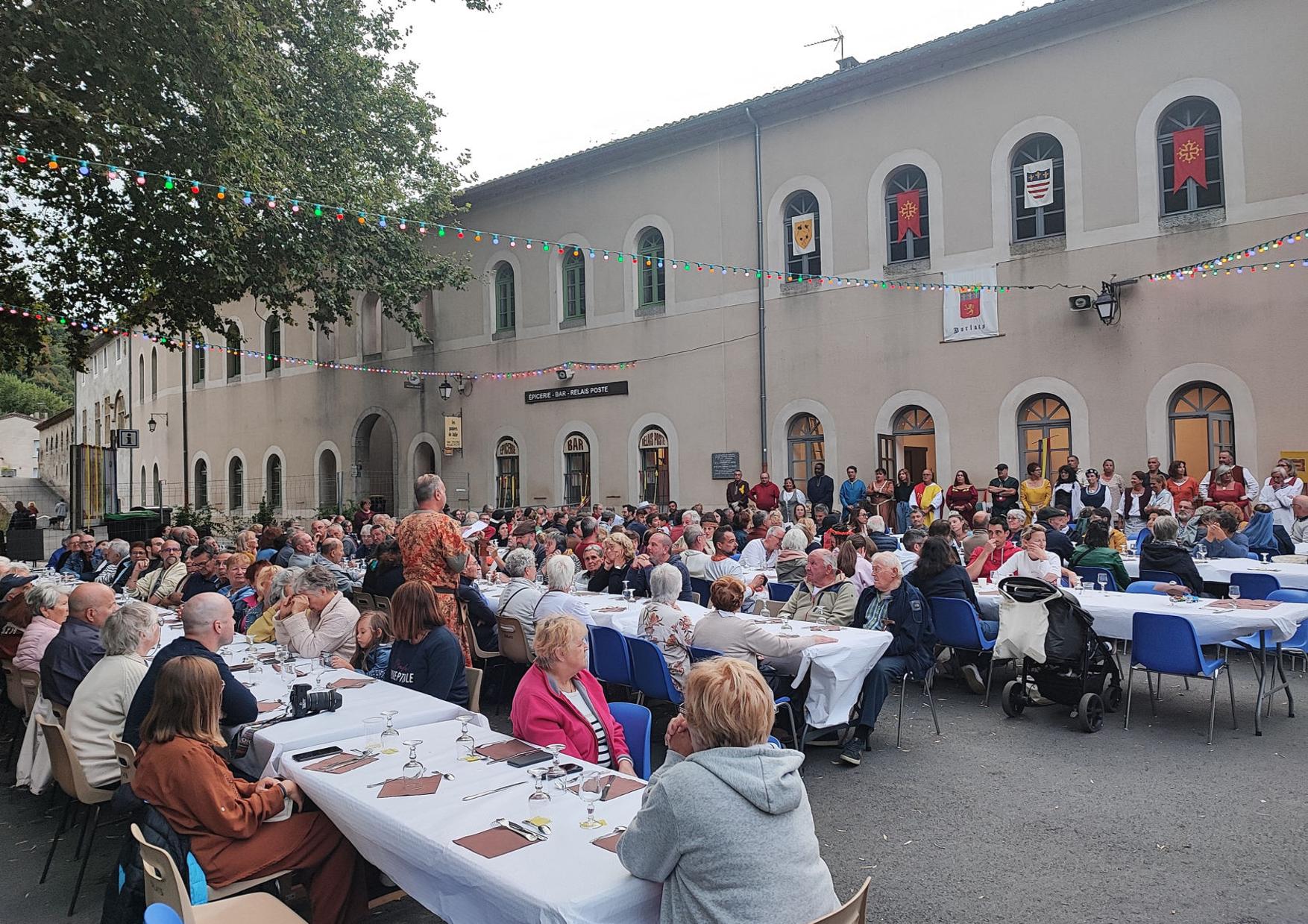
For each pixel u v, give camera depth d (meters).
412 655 5.63
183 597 10.41
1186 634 6.85
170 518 28.06
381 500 25.64
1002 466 14.98
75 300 16.17
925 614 7.23
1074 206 14.85
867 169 16.98
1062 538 10.07
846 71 16.72
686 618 6.76
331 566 9.83
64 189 13.99
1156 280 14.14
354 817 3.46
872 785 6.10
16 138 11.58
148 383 36.91
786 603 8.39
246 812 3.71
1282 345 13.15
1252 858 4.76
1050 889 4.48
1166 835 5.10
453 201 23.12
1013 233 15.53
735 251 18.72
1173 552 9.20
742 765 2.67
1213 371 13.66
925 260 16.34
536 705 4.39
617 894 2.65
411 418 24.86
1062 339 14.94
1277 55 13.23
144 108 11.66
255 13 12.31
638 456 20.17
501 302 23.12
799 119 17.83
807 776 6.33
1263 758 6.41
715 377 18.95
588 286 21.09
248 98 12.30
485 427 23.22
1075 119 14.84
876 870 4.77
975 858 4.88
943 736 7.19
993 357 15.60
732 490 17.81
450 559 7.02
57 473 57.03
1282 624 7.06
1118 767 6.32
